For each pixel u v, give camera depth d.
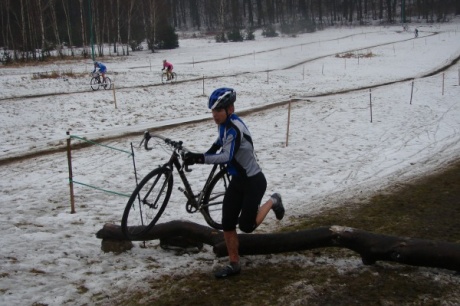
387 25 87.12
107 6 61.91
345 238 5.29
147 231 5.56
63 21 63.34
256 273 5.24
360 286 4.93
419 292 4.77
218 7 91.81
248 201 4.82
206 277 5.15
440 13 92.06
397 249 5.08
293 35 71.00
